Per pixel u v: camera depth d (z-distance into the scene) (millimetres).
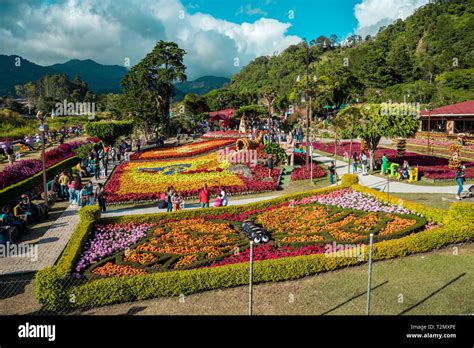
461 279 10727
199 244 13320
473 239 13281
